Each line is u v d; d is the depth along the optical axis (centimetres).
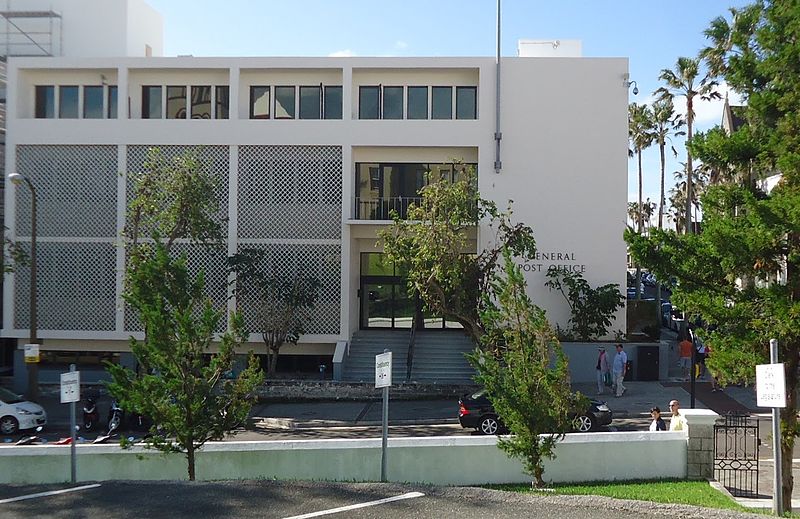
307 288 2834
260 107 3152
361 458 1264
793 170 995
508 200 2739
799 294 1037
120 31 3612
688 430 1286
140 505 929
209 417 1090
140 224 2609
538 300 2969
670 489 1162
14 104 3069
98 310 3048
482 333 2402
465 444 1270
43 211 3066
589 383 2750
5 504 959
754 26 1125
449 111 3131
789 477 1084
